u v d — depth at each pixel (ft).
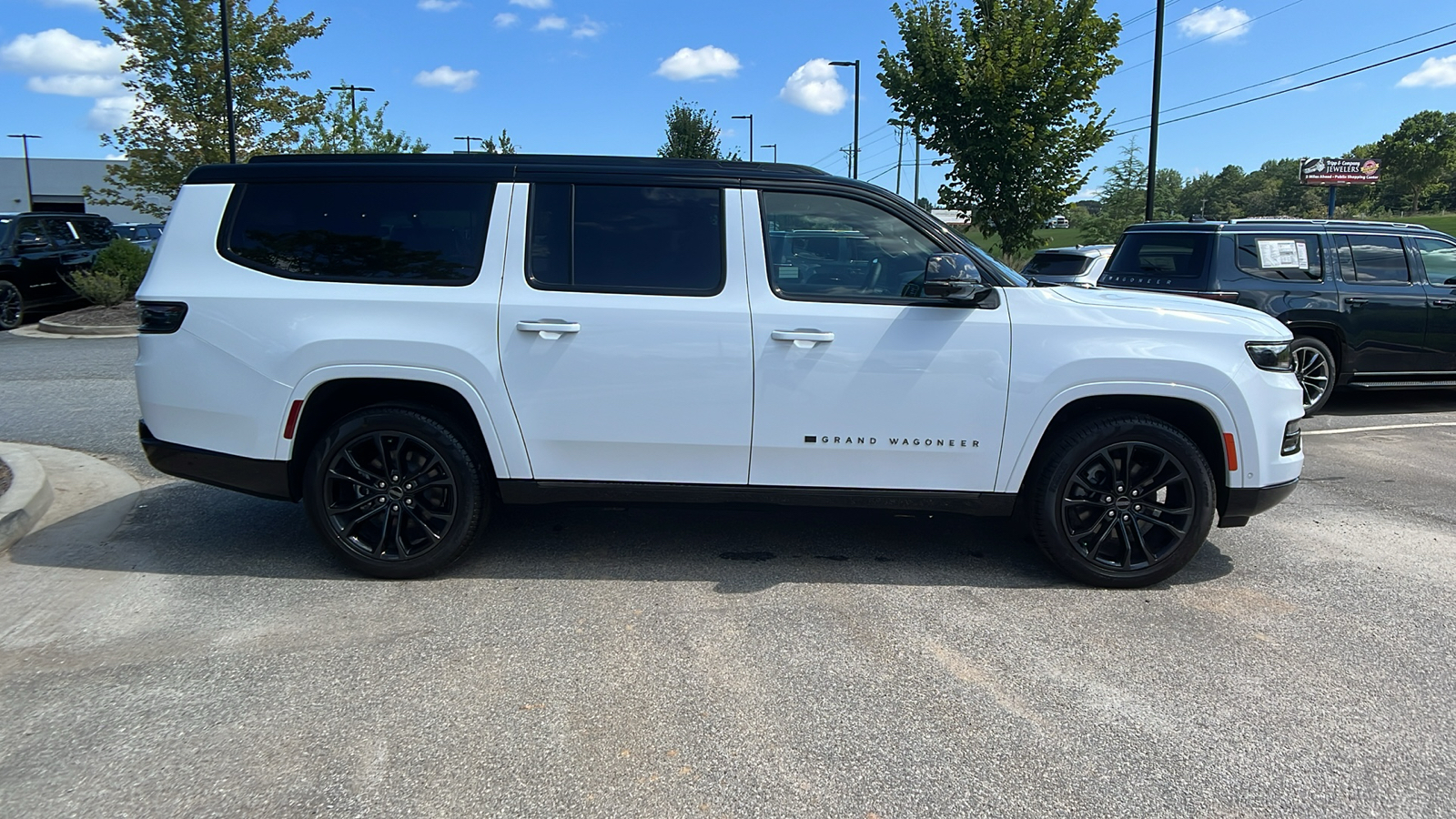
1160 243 28.63
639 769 8.93
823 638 11.90
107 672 10.69
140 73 58.18
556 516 16.92
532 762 9.02
